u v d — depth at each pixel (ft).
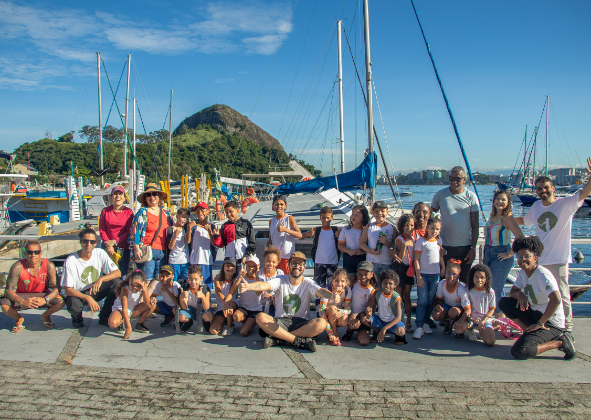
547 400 9.87
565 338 12.44
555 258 14.19
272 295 14.70
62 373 11.23
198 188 49.67
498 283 15.43
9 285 14.64
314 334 13.42
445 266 16.24
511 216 15.06
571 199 13.80
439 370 11.66
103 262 15.57
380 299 13.97
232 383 10.76
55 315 16.81
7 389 10.26
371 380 10.98
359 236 16.51
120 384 10.62
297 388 10.50
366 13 29.40
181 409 9.41
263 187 76.38
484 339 13.62
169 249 17.34
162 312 15.64
